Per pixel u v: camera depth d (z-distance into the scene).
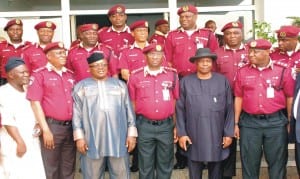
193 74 4.14
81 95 3.83
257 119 3.97
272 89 3.92
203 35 4.64
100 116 3.77
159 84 4.00
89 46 4.50
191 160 4.06
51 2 6.99
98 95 3.80
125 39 4.97
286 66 3.96
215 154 3.98
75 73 4.49
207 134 3.96
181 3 7.01
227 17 6.94
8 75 3.66
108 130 3.78
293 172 4.77
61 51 3.93
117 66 4.57
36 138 3.75
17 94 3.68
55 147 3.94
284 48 4.39
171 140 4.07
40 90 3.83
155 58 3.96
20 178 3.60
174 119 4.12
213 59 4.04
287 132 4.01
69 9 6.95
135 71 4.05
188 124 4.04
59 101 3.90
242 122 4.07
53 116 3.89
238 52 4.42
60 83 3.92
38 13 6.96
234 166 4.48
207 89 3.99
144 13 6.98
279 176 4.02
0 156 3.62
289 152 5.04
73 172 4.15
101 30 5.05
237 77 4.07
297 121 3.81
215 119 3.97
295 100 3.83
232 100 4.07
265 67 3.96
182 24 4.63
